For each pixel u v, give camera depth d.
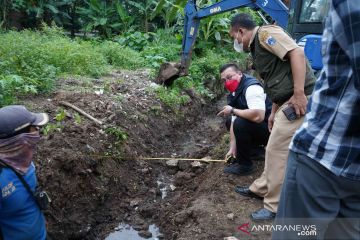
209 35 9.98
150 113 5.56
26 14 10.28
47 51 5.81
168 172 4.71
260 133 3.66
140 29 11.08
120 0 11.23
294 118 2.83
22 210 2.12
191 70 7.73
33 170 2.23
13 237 2.15
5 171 2.03
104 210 3.86
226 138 4.93
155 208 3.90
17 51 5.28
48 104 4.54
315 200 1.54
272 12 5.38
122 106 5.13
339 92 1.47
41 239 2.30
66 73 5.89
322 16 4.61
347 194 1.53
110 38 10.36
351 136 1.46
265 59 2.95
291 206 1.64
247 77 3.65
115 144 4.41
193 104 6.78
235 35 3.12
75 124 4.22
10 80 4.39
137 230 3.64
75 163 3.71
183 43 6.44
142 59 7.97
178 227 3.40
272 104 3.51
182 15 9.42
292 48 2.76
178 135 5.80
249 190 3.49
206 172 4.33
